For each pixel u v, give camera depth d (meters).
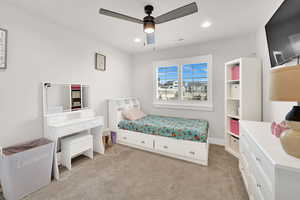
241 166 1.81
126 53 3.76
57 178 1.79
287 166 0.72
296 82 0.72
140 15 1.92
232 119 2.56
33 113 1.92
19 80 1.78
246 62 2.20
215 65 2.89
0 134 1.64
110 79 3.24
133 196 1.51
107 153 2.54
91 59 2.76
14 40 1.72
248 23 2.15
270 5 1.68
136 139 2.75
